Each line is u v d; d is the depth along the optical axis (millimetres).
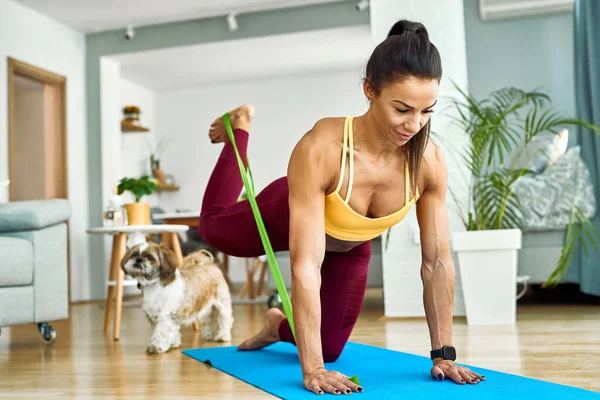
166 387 1795
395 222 1691
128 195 7285
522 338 2570
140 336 3236
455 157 3605
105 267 6574
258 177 8336
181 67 7461
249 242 2061
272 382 1741
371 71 1424
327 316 1995
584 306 3906
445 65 3654
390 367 1916
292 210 1563
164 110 8641
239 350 2432
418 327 3168
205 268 2809
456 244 3236
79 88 6609
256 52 6953
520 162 4727
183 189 8516
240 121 2322
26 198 6289
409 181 1608
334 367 1967
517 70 5363
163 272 2549
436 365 1688
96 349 2760
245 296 6059
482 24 5441
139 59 6906
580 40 4406
